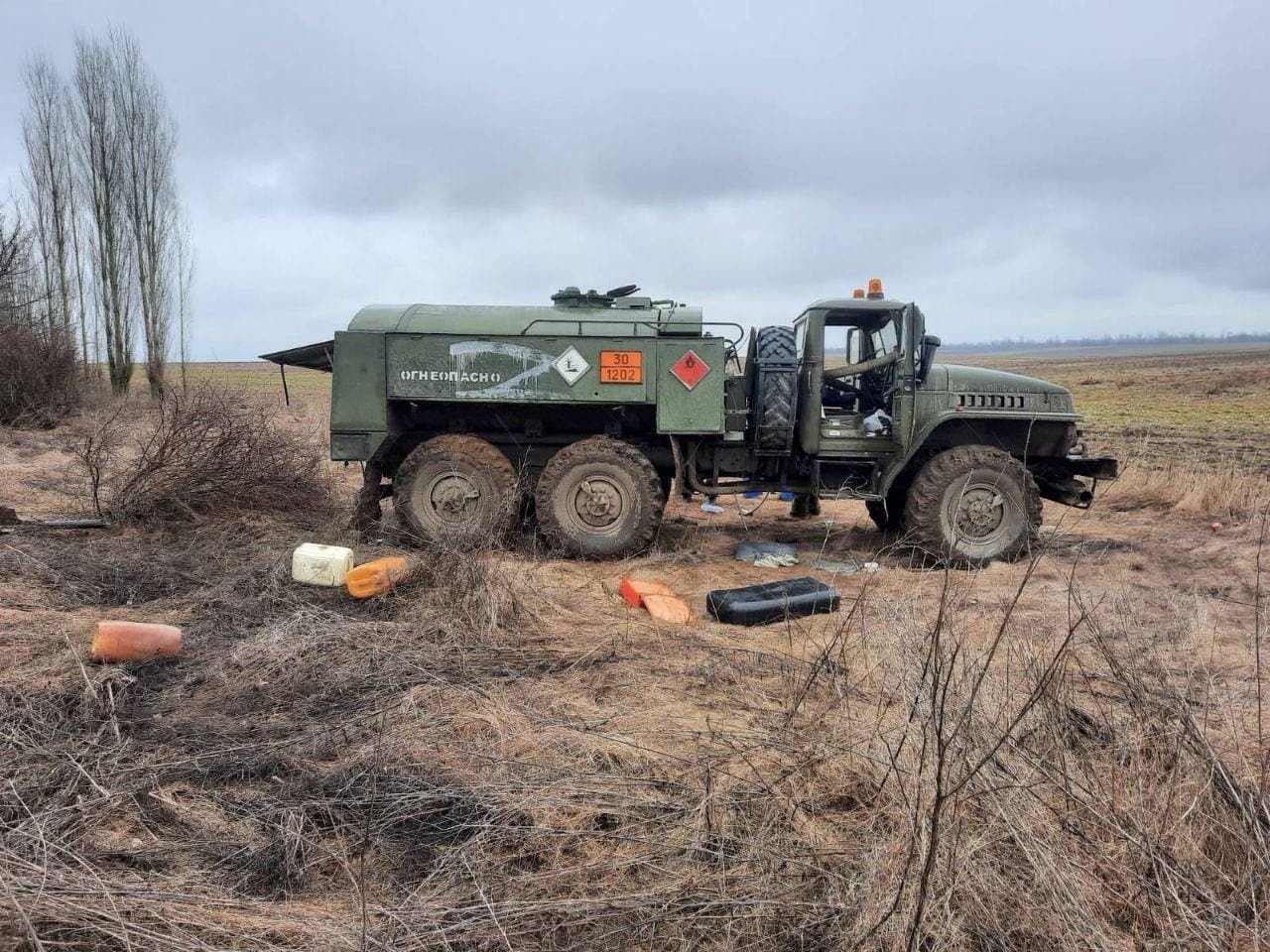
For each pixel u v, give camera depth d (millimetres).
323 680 3896
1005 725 2783
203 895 2291
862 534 8469
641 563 6852
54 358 15797
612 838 2621
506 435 7395
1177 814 2496
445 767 3080
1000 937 2125
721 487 7266
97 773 2959
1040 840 2342
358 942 2078
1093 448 15734
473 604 4895
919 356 6980
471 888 2367
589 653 4375
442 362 6828
